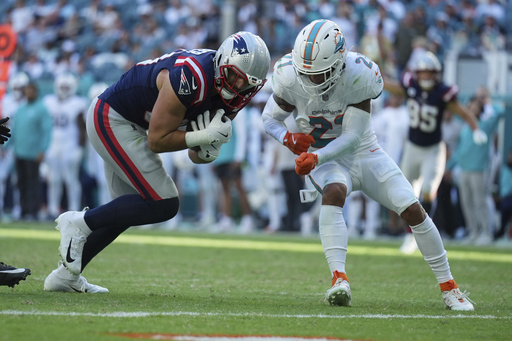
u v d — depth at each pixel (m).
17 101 47.34
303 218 41.41
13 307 12.94
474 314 14.42
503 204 40.47
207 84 14.23
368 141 16.03
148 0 59.75
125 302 14.22
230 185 43.81
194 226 46.59
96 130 15.37
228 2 48.81
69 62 54.25
